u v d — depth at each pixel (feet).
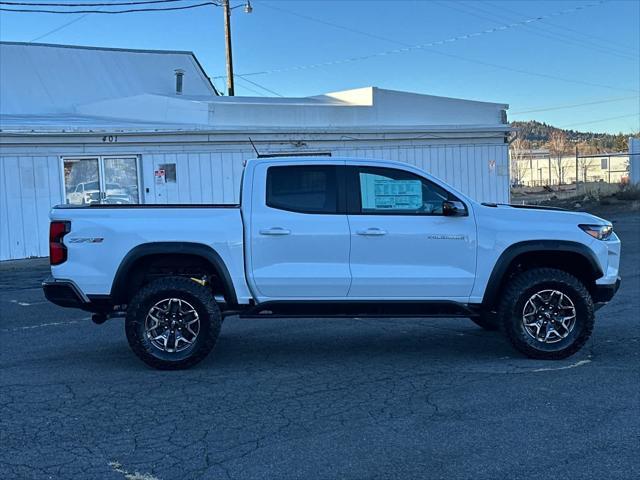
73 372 21.90
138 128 56.80
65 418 17.46
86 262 21.81
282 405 18.34
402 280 22.09
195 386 20.18
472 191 71.31
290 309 22.41
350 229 22.02
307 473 13.99
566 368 21.58
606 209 102.27
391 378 20.84
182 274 23.04
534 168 266.77
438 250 22.21
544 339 22.57
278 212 22.16
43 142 53.98
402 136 67.62
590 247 22.35
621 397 18.53
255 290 22.15
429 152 69.15
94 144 55.62
